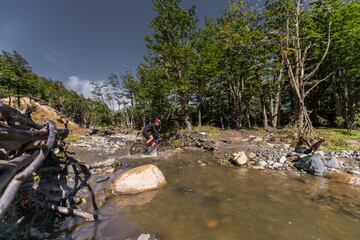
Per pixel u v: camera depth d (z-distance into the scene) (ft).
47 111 135.33
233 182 21.86
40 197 14.69
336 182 21.57
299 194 18.40
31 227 11.79
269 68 72.79
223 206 16.15
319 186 20.39
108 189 19.17
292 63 68.64
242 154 29.81
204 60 71.36
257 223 13.55
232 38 73.51
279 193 18.69
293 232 12.46
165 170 27.07
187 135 55.57
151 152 37.29
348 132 49.29
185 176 24.29
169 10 68.95
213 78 80.48
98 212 14.85
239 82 86.12
